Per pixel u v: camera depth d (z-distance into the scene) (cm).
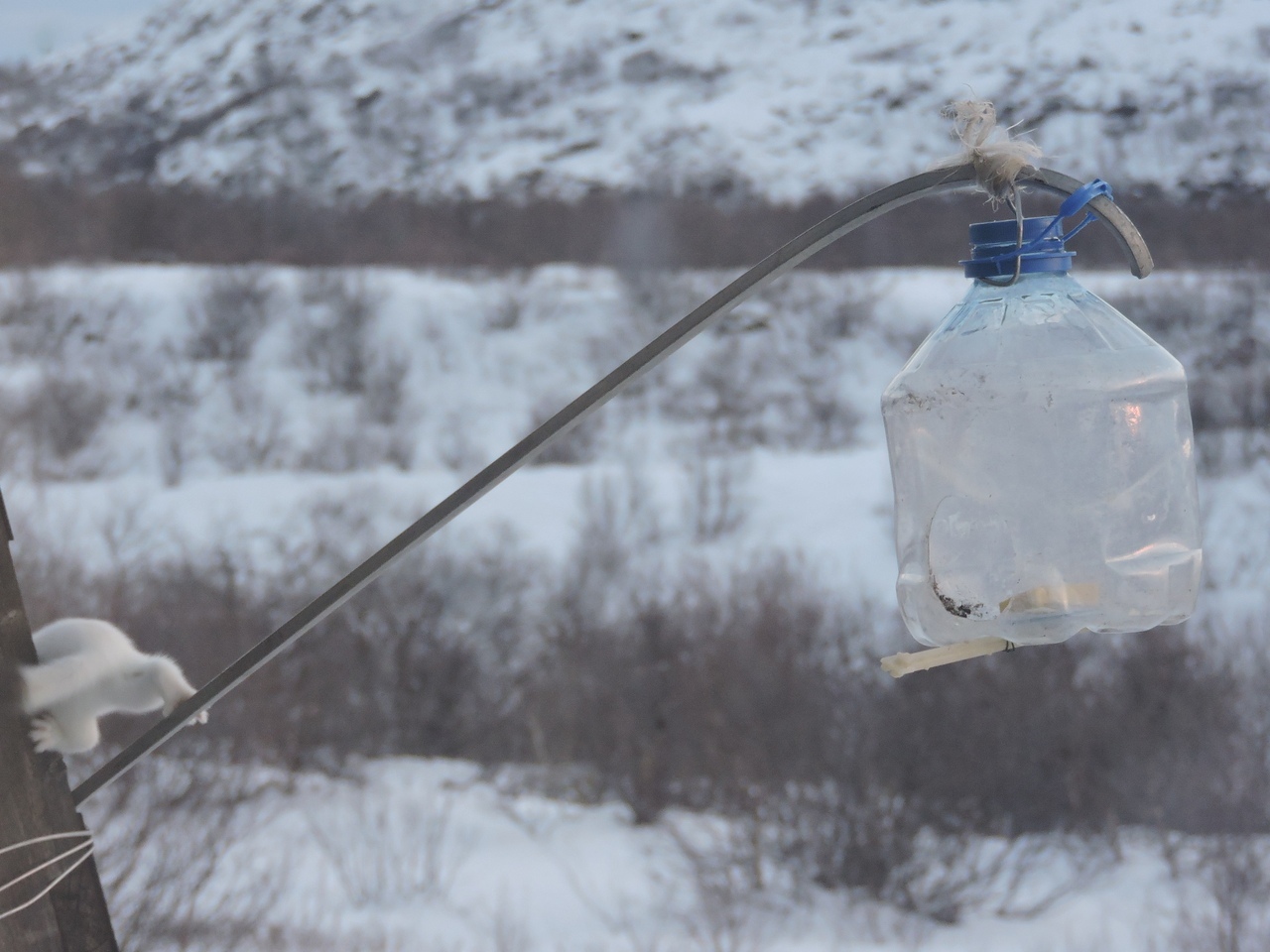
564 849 1386
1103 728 1402
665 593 2180
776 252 169
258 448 3362
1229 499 2630
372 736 1725
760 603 1800
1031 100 9756
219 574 2175
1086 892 1245
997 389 164
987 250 169
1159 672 1479
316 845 1313
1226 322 3747
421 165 10581
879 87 10981
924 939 1166
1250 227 4975
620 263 5197
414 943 1080
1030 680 1441
